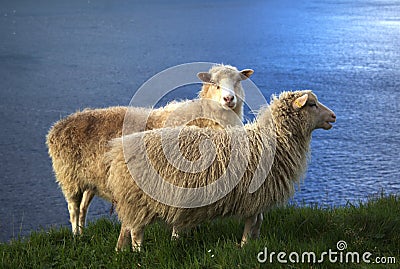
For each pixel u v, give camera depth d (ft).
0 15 212.43
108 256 19.79
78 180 24.68
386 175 45.50
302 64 113.91
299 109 20.63
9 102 78.33
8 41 147.43
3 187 44.01
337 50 134.00
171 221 19.51
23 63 114.83
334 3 288.30
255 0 303.27
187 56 124.88
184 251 19.81
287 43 147.33
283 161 20.24
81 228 23.02
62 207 40.09
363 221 21.22
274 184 20.02
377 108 73.56
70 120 24.68
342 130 61.52
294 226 21.18
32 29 172.65
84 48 137.08
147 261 18.94
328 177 45.03
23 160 51.13
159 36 161.38
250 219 20.24
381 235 20.15
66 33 164.76
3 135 60.08
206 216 19.70
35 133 60.90
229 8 253.65
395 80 95.14
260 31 175.52
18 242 21.89
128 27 181.78
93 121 24.44
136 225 19.76
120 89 87.40
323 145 55.16
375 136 58.90
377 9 248.93
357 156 51.24
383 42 147.13
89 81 94.73
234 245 19.27
